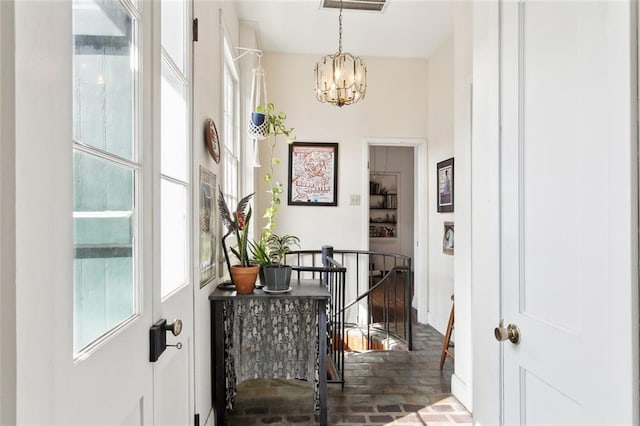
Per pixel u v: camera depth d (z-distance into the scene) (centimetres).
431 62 413
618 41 72
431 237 407
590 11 80
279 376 213
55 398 56
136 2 92
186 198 150
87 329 71
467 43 238
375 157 757
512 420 108
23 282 49
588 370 79
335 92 320
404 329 354
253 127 262
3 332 46
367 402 233
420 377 270
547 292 94
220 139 222
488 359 121
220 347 196
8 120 46
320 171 409
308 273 405
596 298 77
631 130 69
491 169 119
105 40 79
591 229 79
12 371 47
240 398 237
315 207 408
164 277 126
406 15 325
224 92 243
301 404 230
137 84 93
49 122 55
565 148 88
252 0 299
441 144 385
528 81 102
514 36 108
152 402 99
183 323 140
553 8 92
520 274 105
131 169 91
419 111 421
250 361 212
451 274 355
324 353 203
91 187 73
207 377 188
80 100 69
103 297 77
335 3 307
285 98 405
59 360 57
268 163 402
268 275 204
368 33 360
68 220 60
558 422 89
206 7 185
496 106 117
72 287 61
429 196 414
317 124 410
